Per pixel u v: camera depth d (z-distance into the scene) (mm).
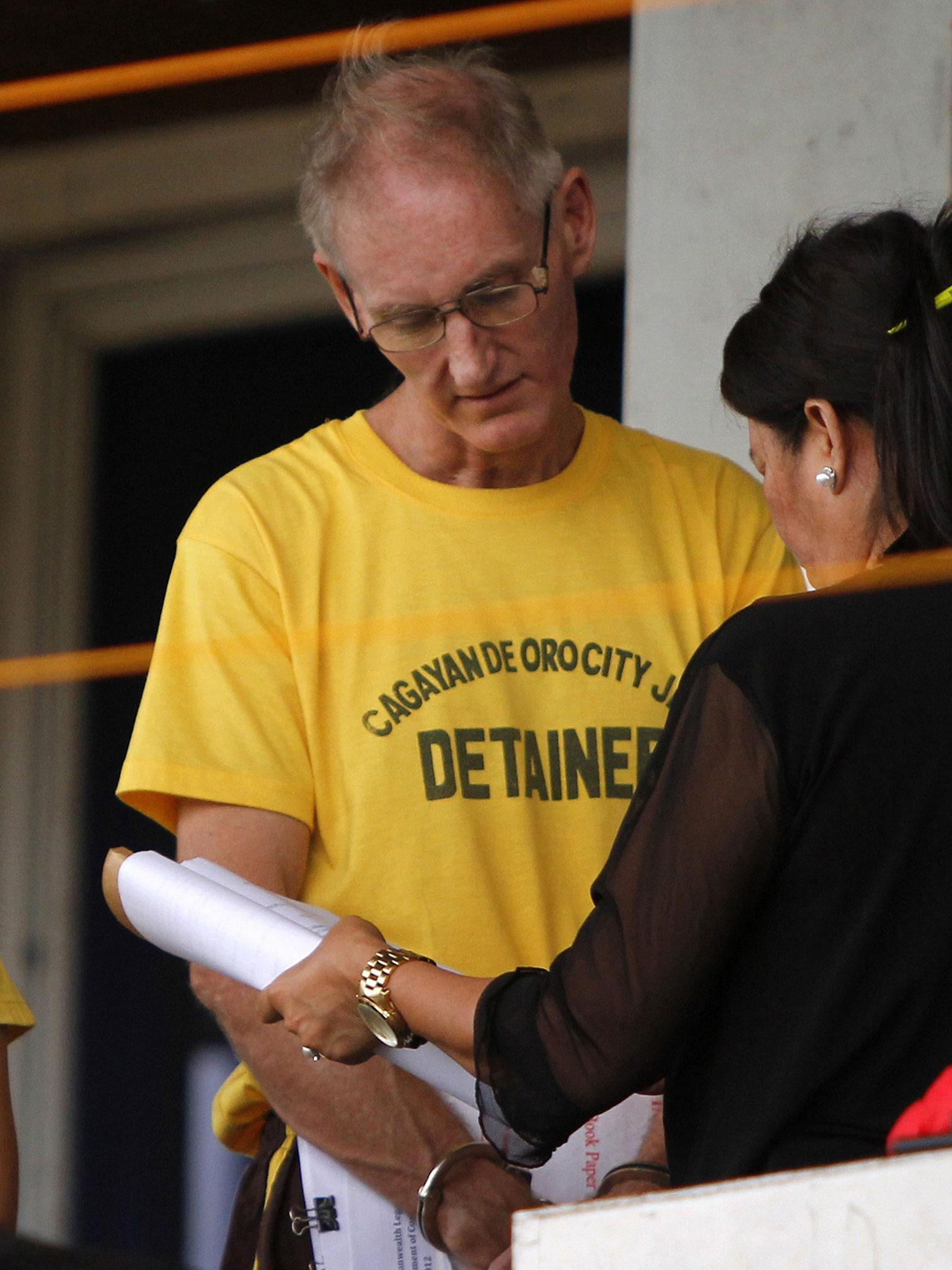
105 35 16234
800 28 10523
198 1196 17047
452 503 7512
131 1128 17188
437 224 7039
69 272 17844
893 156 10352
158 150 17391
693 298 10578
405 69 7363
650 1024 5129
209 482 17938
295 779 7105
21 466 17922
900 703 4973
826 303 5484
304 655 7219
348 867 7070
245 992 6754
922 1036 4887
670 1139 5285
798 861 4996
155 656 7258
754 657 5086
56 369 17875
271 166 17141
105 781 17969
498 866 7051
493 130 7191
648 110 10781
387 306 7145
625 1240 4270
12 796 17750
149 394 18031
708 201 10609
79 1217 16984
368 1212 6547
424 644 7266
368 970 5789
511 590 7402
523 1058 5336
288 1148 6898
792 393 5543
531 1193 6484
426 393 7277
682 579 7590
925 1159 4070
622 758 7230
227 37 16062
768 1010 5000
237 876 6637
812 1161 4863
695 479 7863
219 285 17625
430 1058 5852
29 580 17938
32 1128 17094
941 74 10336
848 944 4910
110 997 17500
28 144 17594
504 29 15406
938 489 5188
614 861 5262
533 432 7277
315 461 7656
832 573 5621
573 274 7590
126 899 6605
